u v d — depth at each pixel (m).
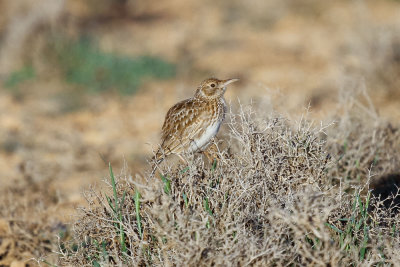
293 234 11.89
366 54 30.58
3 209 18.31
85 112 31.50
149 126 28.95
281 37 45.44
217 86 16.67
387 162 17.61
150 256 12.23
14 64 37.44
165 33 48.41
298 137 14.05
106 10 55.06
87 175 22.39
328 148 17.41
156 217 11.76
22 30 37.59
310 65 37.00
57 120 30.30
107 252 12.59
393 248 11.76
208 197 12.32
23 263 15.84
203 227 11.27
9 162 24.33
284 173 13.49
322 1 52.09
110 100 33.25
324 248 11.40
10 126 29.25
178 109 17.08
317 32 45.56
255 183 12.71
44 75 36.06
